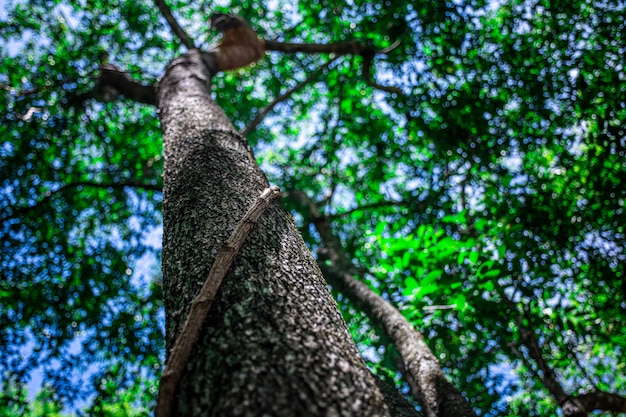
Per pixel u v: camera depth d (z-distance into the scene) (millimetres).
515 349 4695
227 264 1339
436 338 4246
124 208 6660
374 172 7031
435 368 3090
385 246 3506
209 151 2205
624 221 4352
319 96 7664
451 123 5723
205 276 1397
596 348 4648
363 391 1055
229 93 7383
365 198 7246
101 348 5703
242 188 1896
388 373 4422
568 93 4918
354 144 7266
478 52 5828
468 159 5645
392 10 5672
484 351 4918
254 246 1475
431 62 6000
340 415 951
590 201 4488
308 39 6941
